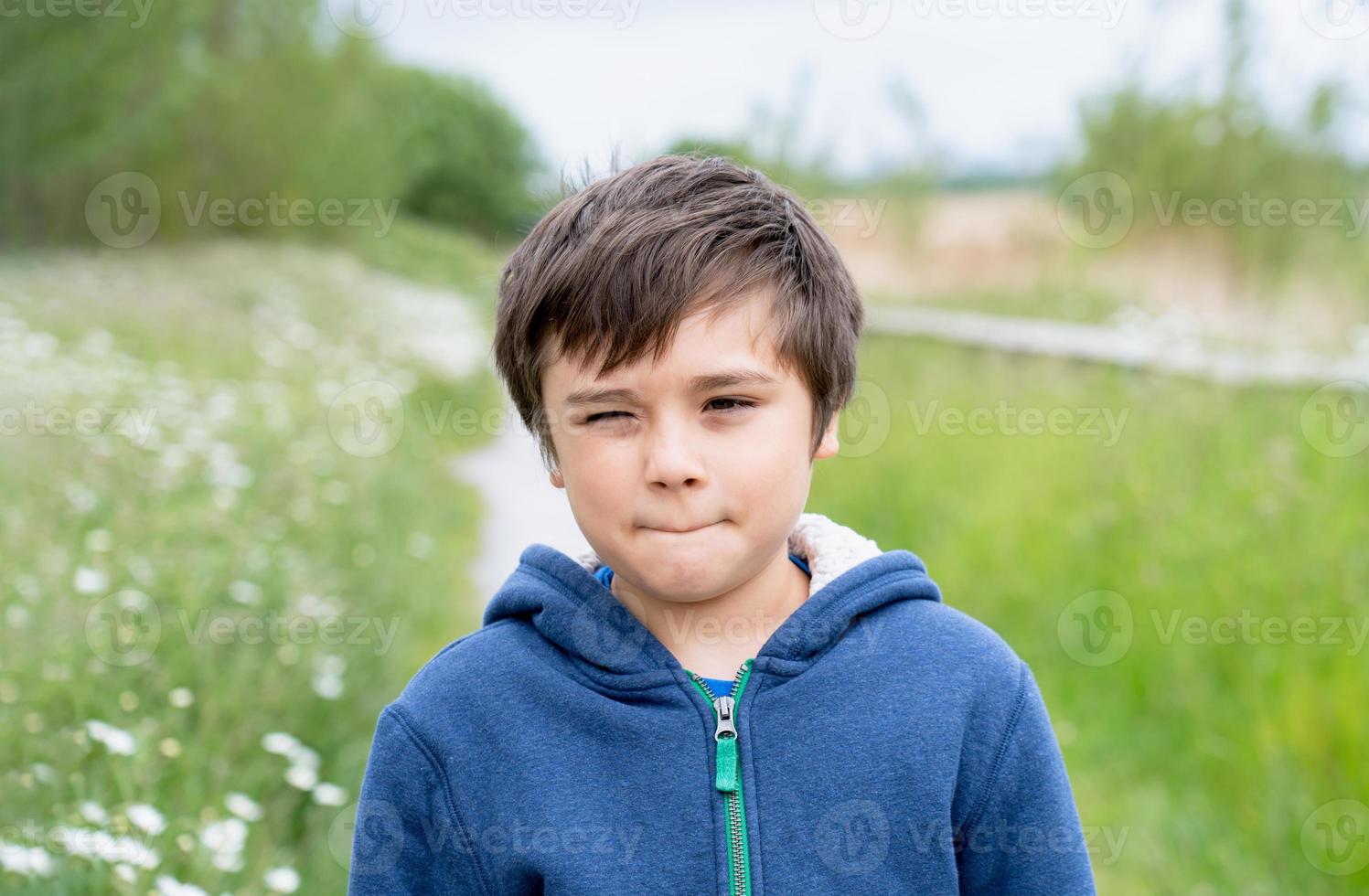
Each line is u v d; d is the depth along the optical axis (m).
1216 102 7.38
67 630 2.46
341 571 4.00
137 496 3.69
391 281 14.37
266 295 9.94
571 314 1.09
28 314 7.00
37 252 11.08
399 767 1.20
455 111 31.30
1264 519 3.81
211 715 2.33
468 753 1.20
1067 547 4.01
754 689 1.20
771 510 1.10
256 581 3.34
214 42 13.45
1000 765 1.17
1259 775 2.83
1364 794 2.68
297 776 2.31
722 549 1.08
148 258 11.09
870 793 1.16
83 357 5.80
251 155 13.68
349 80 15.66
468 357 9.63
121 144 11.77
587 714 1.19
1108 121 8.17
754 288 1.09
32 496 3.45
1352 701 2.83
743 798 1.17
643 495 1.08
